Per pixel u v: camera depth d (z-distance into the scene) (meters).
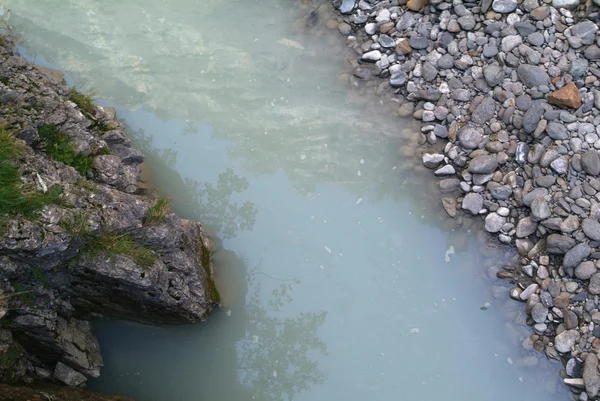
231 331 5.73
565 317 5.47
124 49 7.05
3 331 4.80
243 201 6.22
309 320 5.77
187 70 6.93
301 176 6.35
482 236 6.01
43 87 5.46
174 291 5.21
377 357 5.60
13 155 4.70
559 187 5.89
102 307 5.39
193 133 6.55
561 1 6.59
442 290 5.84
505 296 5.75
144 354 5.59
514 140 6.21
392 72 6.75
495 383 5.45
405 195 6.24
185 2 7.37
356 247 6.03
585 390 5.25
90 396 5.02
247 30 7.22
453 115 6.45
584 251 5.57
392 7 7.05
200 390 5.57
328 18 7.21
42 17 7.21
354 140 6.52
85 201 4.84
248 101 6.75
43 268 4.74
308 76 6.91
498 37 6.63
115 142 5.83
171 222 5.24
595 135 6.00
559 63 6.38
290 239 6.06
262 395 5.56
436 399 5.43
